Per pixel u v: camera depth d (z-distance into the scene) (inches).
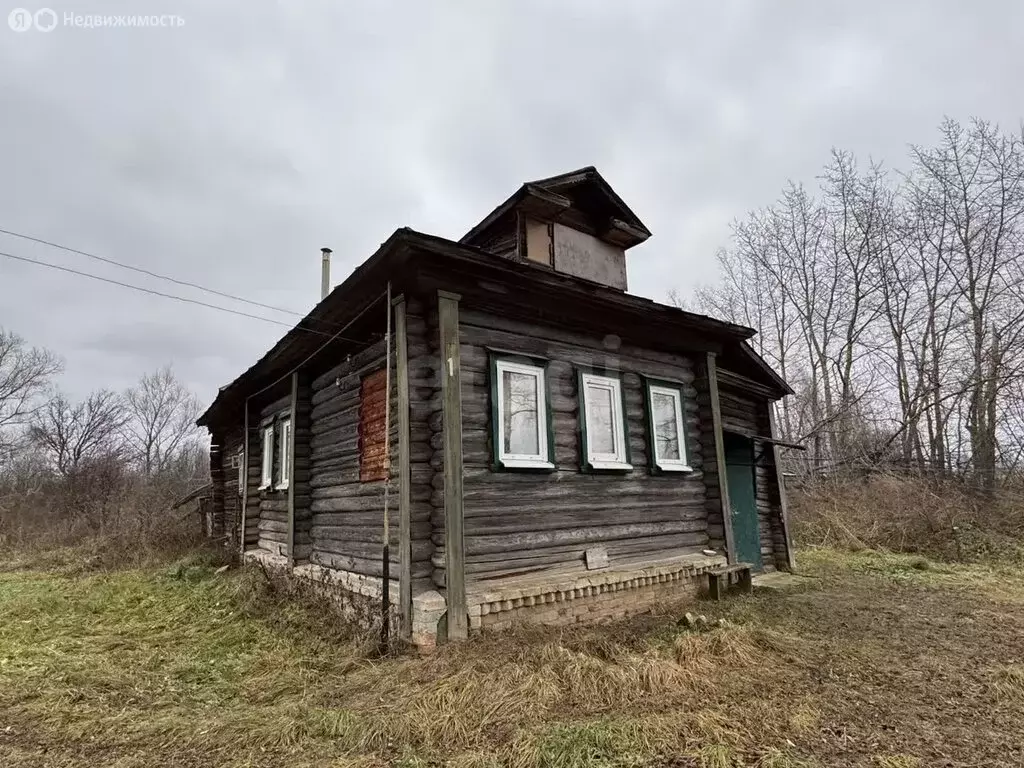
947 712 169.3
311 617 287.3
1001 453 707.4
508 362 263.4
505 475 253.8
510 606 235.8
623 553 293.9
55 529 826.2
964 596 346.9
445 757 143.7
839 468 804.0
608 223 394.6
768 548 451.8
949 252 795.4
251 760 146.0
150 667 229.3
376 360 287.9
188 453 1737.2
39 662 233.9
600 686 177.9
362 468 292.7
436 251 221.9
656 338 330.3
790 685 187.2
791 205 1026.1
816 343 975.6
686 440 343.6
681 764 136.0
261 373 407.8
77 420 1471.5
